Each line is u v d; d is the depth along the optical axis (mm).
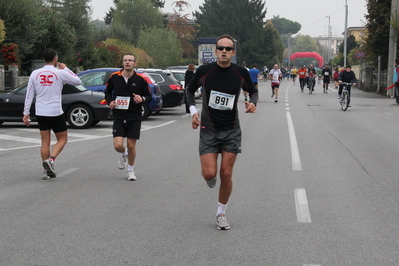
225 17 84188
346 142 12062
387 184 7738
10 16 29047
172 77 20000
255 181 7949
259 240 5176
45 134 8266
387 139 12578
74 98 15125
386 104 24453
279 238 5234
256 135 13320
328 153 10516
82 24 38344
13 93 15008
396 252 4816
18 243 5086
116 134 8016
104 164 9461
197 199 6879
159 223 5777
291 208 6402
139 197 6984
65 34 34062
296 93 35656
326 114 19312
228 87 5387
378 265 4492
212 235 5344
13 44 28641
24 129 14992
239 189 7430
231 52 5348
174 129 15078
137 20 75375
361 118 17781
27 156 10383
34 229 5543
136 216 6059
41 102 8180
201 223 5785
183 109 23109
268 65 92250
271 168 8977
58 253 4805
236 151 5445
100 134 13891
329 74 36000
